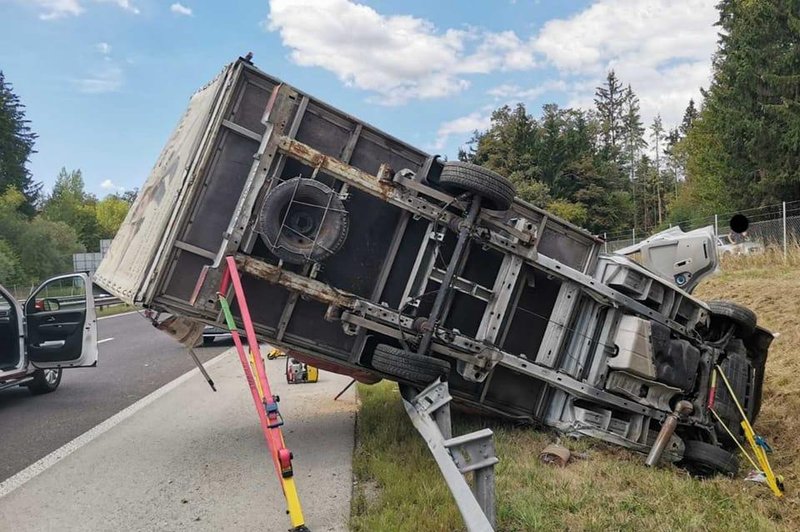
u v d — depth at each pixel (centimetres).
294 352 559
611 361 579
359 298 518
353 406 754
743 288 1283
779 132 2809
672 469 549
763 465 533
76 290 894
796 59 2847
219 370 1042
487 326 557
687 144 4162
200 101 583
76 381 982
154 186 611
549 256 591
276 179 505
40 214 7969
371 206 543
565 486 448
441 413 459
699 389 610
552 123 5044
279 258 505
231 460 558
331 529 404
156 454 580
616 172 5912
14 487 500
